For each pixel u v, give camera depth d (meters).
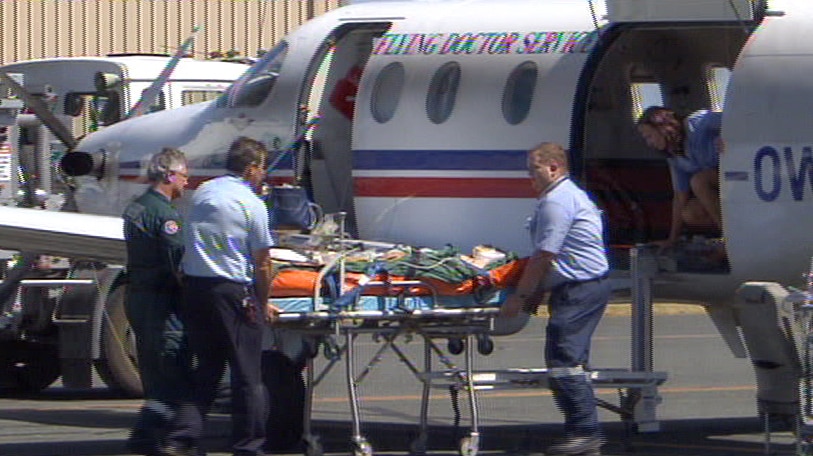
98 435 39.97
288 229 40.66
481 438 39.44
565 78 40.59
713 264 38.38
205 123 48.00
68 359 46.97
